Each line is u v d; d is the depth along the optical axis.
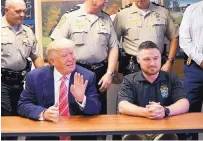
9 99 2.86
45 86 2.15
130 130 1.78
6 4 2.83
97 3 2.93
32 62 3.08
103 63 3.00
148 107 2.03
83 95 2.05
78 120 1.99
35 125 1.89
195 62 2.93
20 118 2.05
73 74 2.17
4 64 2.85
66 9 3.44
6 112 2.84
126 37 3.16
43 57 3.41
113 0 3.39
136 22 3.11
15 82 2.88
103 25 2.98
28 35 2.97
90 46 2.94
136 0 3.12
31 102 2.14
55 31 3.04
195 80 2.96
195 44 2.91
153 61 2.20
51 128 1.83
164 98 2.24
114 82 3.26
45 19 3.46
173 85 2.28
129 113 2.09
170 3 3.41
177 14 3.42
